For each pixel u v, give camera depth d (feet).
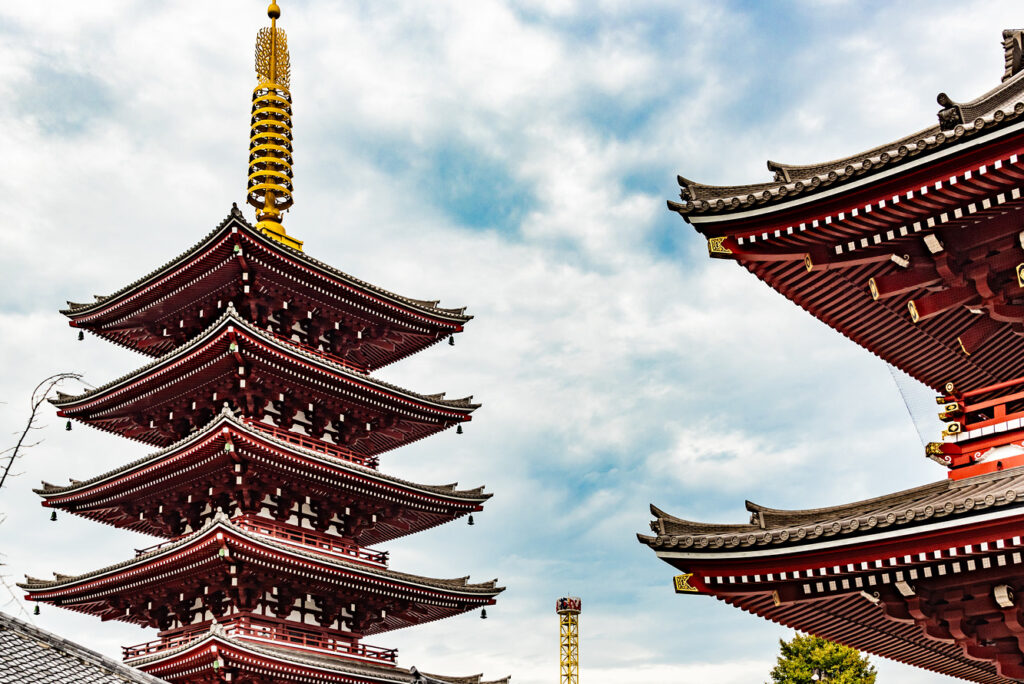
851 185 60.90
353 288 162.61
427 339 175.52
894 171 59.67
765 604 65.26
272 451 143.23
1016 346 70.90
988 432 64.28
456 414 167.22
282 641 144.25
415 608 163.43
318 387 155.53
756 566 61.46
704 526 65.21
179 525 156.25
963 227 62.69
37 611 142.31
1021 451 62.80
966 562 57.52
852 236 64.18
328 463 149.18
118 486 152.35
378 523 168.45
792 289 69.21
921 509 55.98
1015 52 71.77
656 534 64.18
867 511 65.16
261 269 155.02
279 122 182.09
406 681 150.30
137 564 144.97
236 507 149.28
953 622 59.93
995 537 54.95
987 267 63.72
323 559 145.07
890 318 70.28
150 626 156.76
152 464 146.92
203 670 136.56
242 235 149.38
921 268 65.36
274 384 152.46
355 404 160.86
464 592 160.76
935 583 59.67
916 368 74.64
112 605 155.53
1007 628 59.52
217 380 151.53
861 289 68.28
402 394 161.17
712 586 63.87
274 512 151.74
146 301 162.09
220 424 137.80
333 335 170.30
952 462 65.36
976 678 76.95
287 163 180.55
